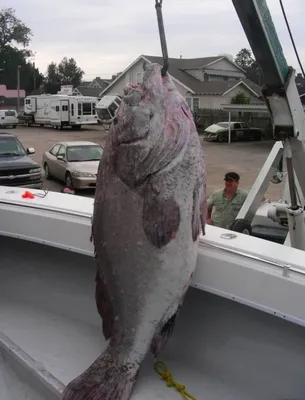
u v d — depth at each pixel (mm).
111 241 2299
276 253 2385
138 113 2131
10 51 107438
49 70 117312
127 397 2314
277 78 2791
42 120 48188
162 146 2137
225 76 55156
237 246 2473
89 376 2395
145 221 2193
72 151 17969
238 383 2631
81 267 3346
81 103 45438
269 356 2518
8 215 3141
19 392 2781
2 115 47562
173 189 2160
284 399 2477
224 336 2668
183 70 53906
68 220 2924
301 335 2389
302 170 3232
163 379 2639
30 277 3566
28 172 15242
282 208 4855
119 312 2350
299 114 3047
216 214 6223
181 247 2209
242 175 22328
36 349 3035
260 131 38844
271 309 2230
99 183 2357
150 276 2242
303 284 2125
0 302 3609
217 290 2391
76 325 3314
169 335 2352
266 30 2545
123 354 2355
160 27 2227
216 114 44344
